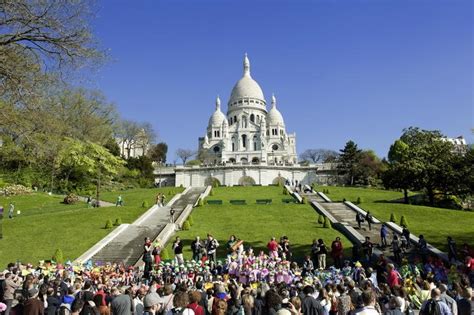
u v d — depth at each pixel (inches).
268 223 1748.3
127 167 3956.7
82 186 3038.9
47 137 1222.3
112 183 3410.4
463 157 2485.2
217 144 6013.8
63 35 888.9
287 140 6082.7
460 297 521.0
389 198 2645.2
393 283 710.5
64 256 1284.4
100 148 2854.3
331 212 1987.0
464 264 876.6
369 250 1137.4
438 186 2425.0
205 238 1521.9
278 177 4156.0
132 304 499.2
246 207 2118.6
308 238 1496.1
